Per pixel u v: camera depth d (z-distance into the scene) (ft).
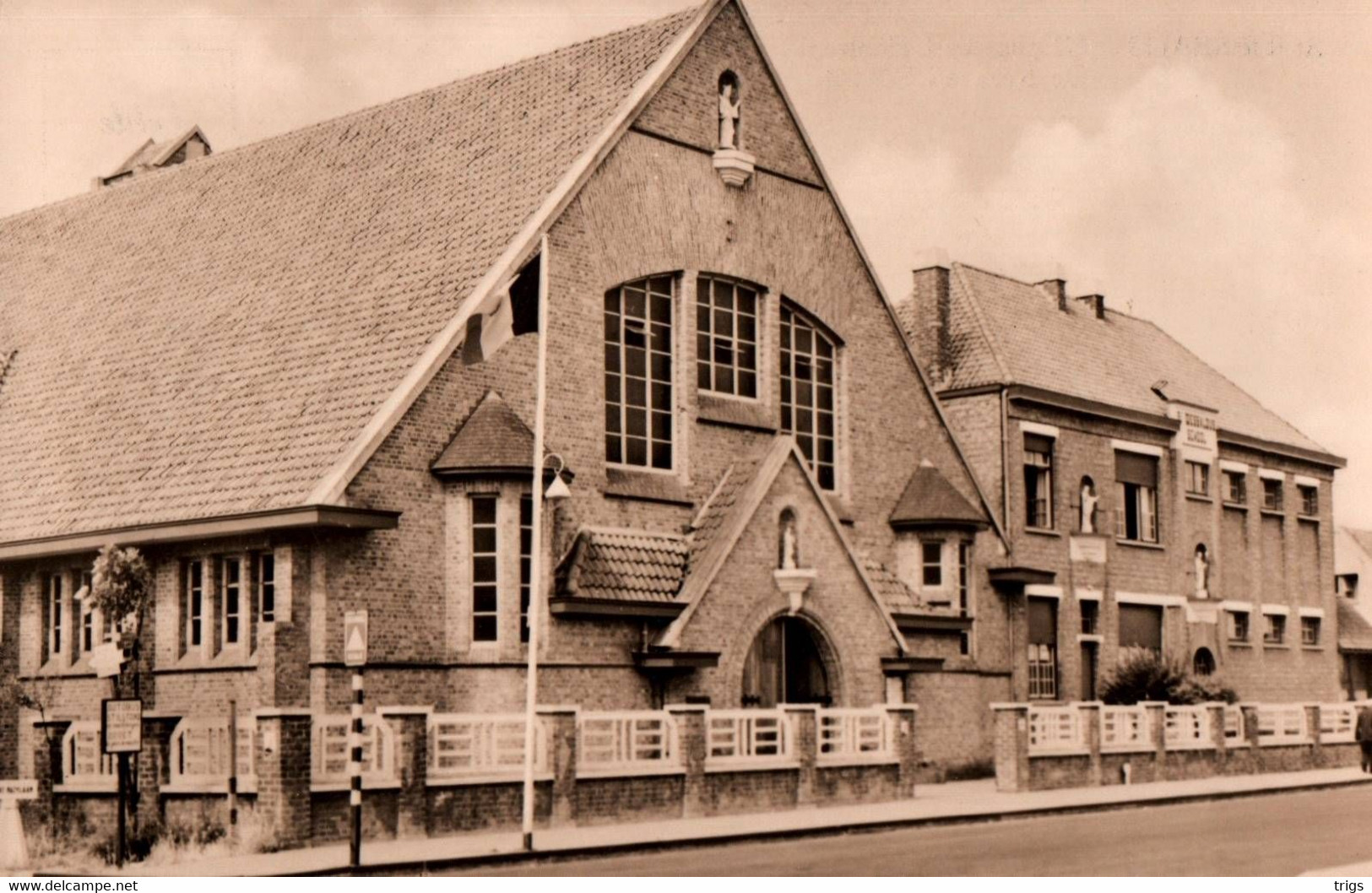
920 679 119.14
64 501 101.71
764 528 102.53
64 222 136.05
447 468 90.07
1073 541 137.39
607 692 94.84
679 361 105.40
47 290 128.36
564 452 96.63
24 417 114.42
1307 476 171.32
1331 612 173.37
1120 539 142.72
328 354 96.78
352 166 115.55
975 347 135.33
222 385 101.24
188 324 110.42
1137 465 147.64
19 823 71.05
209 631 92.79
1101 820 88.43
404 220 105.19
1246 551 160.97
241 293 109.81
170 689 94.12
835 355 118.11
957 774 121.39
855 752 98.89
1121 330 158.40
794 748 94.48
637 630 96.84
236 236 116.98
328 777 74.90
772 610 102.17
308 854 70.38
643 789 85.92
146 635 95.81
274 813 72.43
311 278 105.60
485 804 79.61
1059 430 137.80
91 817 82.58
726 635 99.30
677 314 105.91
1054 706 115.44
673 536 101.96
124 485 98.58
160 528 91.66
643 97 103.35
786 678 106.42
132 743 72.59
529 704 73.67
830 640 105.19
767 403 111.24
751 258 110.63
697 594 97.66
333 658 85.61
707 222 107.55
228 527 87.76
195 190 126.82
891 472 120.78
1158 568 147.54
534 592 76.18
